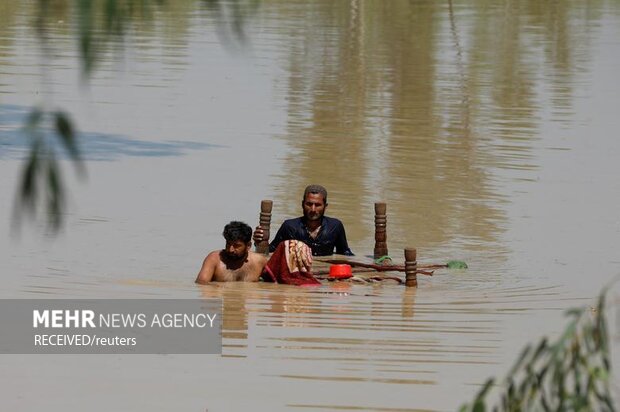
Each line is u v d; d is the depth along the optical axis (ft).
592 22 492.13
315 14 488.85
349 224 175.01
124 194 187.73
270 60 358.23
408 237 167.94
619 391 95.50
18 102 274.77
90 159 214.90
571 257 158.81
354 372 106.93
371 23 463.42
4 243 154.20
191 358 110.01
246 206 183.11
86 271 143.33
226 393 100.07
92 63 57.06
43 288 135.13
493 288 142.31
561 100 303.27
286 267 143.02
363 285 143.43
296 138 243.40
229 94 296.92
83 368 106.42
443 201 191.11
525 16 505.25
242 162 217.77
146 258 150.82
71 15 58.08
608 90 321.32
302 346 114.93
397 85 320.29
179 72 328.70
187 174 205.36
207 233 165.37
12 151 215.92
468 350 115.14
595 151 239.09
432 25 463.01
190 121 259.80
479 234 170.50
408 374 106.52
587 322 55.77
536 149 239.30
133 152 223.51
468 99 300.81
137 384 102.22
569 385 74.13
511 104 295.28
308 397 99.50
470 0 562.66
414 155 229.25
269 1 528.22
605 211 187.83
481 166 220.84
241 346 114.62
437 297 137.80
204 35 406.00
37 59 340.18
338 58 368.27
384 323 124.77
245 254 143.02
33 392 99.66
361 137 246.68
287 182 201.67
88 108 271.90
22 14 443.32
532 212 185.68
